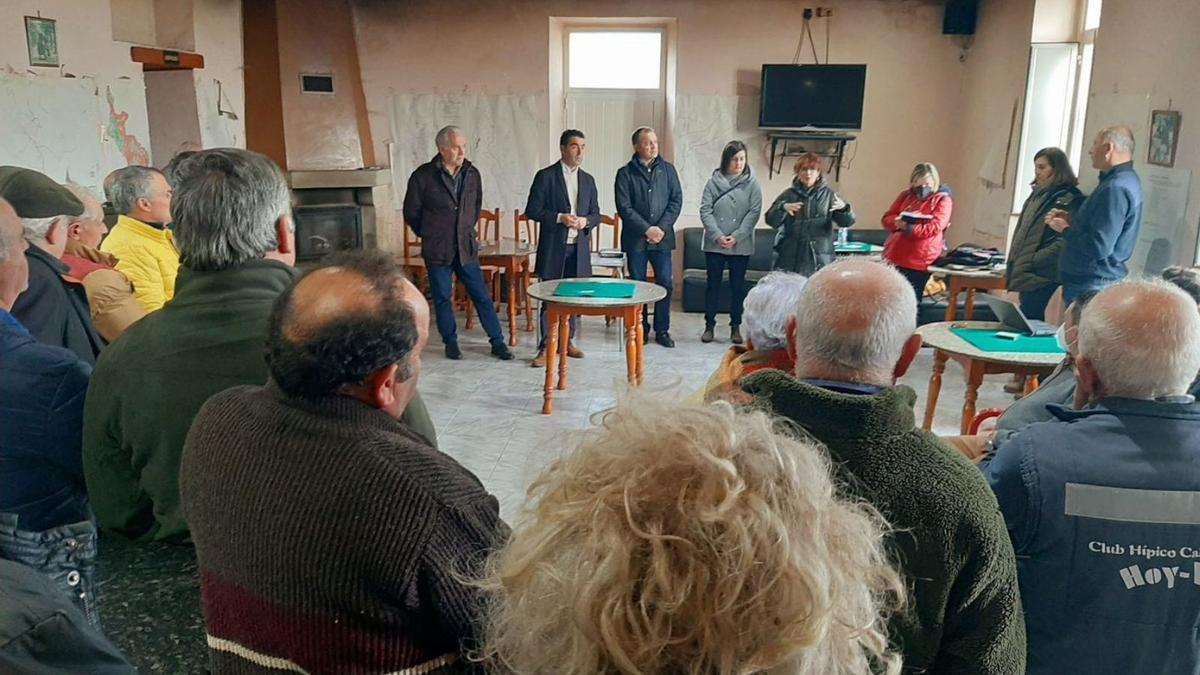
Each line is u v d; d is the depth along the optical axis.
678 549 0.57
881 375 1.14
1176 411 1.28
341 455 0.85
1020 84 5.75
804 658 0.58
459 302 6.83
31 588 0.75
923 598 0.99
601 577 0.58
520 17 6.86
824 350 1.14
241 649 0.89
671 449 0.62
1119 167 3.98
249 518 0.86
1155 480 1.25
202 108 5.65
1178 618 1.26
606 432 0.68
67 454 1.29
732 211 5.53
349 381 0.90
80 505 1.34
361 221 6.76
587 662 0.59
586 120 7.24
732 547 0.57
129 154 4.71
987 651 1.01
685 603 0.56
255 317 1.23
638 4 6.83
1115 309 1.31
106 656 0.76
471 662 0.79
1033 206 4.60
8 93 3.77
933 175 5.25
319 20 6.76
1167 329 1.27
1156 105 4.14
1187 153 3.88
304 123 6.72
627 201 5.45
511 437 3.97
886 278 1.16
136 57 4.77
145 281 2.54
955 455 1.04
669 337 5.66
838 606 0.60
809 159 5.41
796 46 6.82
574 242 5.38
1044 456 1.29
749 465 0.62
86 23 4.30
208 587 0.93
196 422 0.97
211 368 1.20
